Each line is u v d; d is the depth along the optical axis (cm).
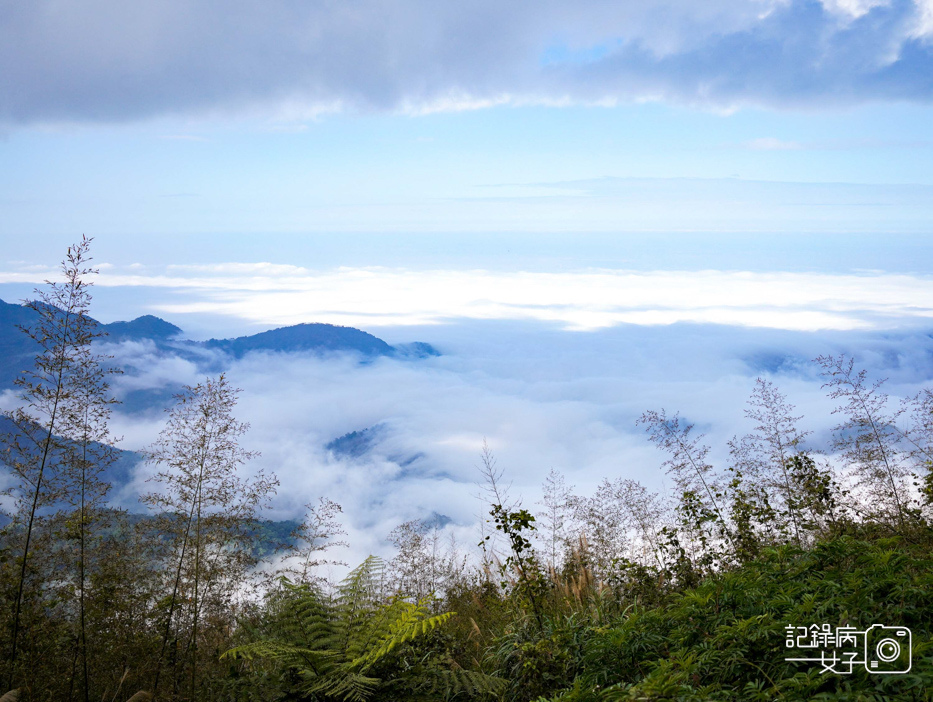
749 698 319
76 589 507
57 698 480
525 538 612
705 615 426
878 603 374
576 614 569
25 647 475
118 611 516
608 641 436
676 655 374
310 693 482
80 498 508
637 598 585
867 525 594
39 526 495
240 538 584
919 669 300
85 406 516
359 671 493
